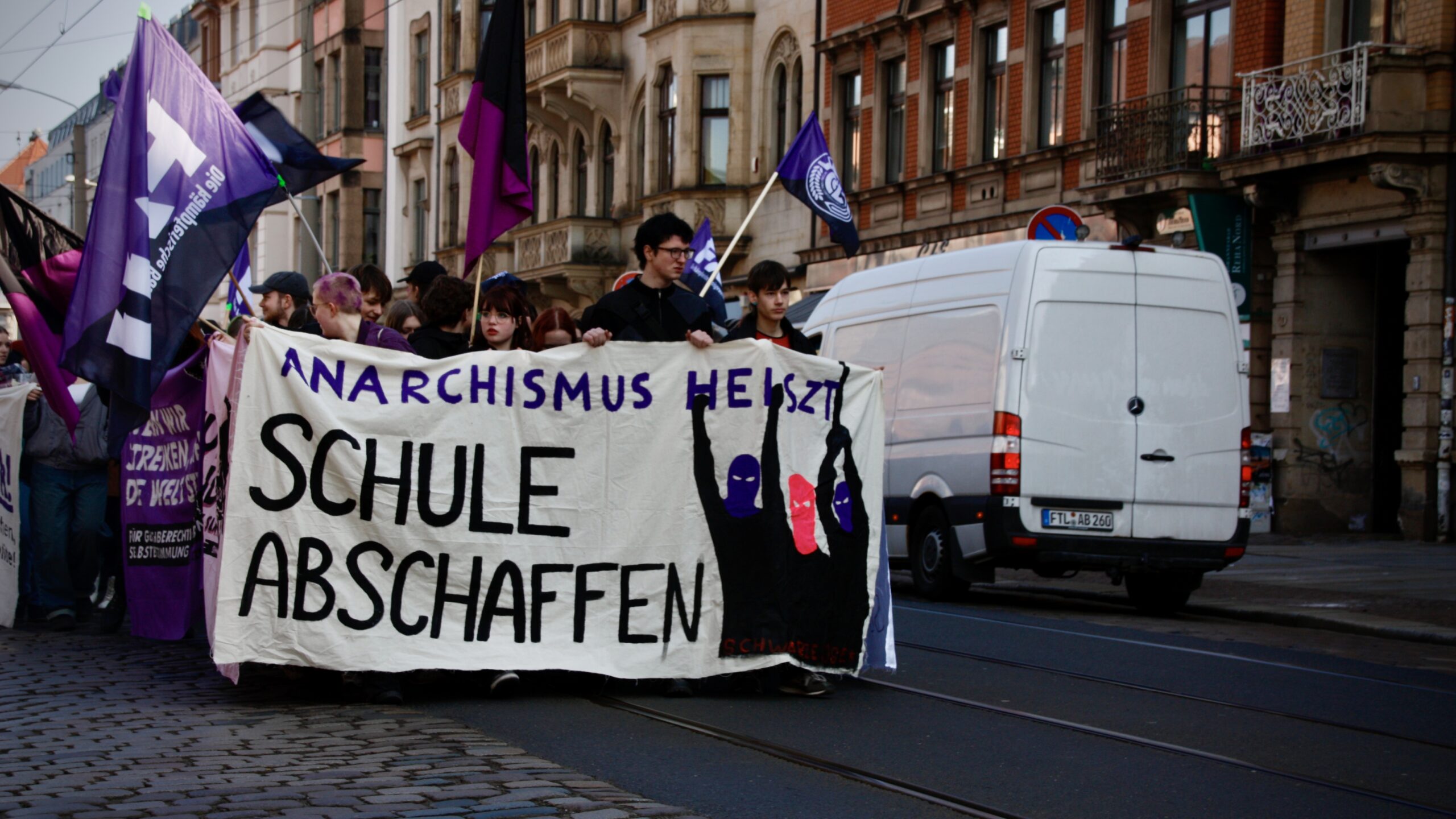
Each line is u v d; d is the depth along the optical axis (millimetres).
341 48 50688
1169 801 5789
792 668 8180
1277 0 20938
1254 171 20609
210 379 7922
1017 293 13016
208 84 7887
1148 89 23000
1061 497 12914
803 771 6199
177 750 6273
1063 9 24875
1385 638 11562
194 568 8461
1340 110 19594
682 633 7805
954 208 27188
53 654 9234
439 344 8242
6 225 8852
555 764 6137
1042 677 8781
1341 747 6906
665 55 33719
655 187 34312
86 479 10531
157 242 7641
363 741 6504
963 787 5949
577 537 7730
